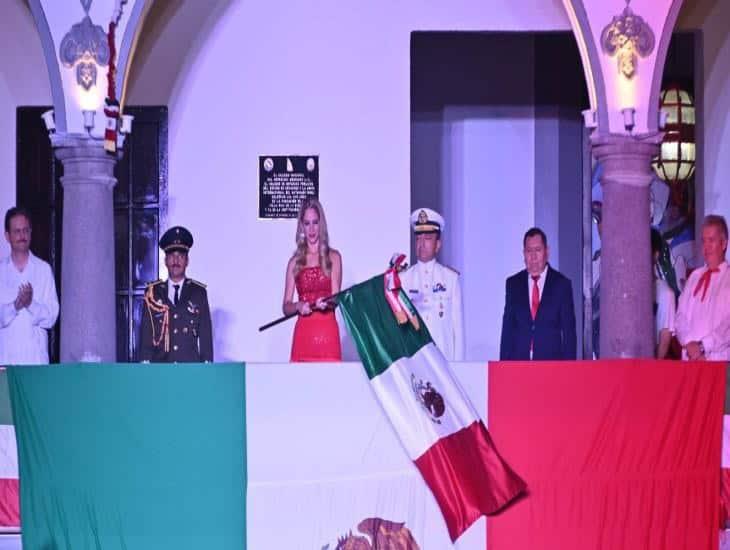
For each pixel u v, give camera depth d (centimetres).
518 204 1571
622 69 1145
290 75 1330
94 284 1168
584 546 843
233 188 1326
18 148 1340
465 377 843
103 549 820
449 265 1568
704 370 859
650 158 1159
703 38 1374
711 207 1389
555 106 1542
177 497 819
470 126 1573
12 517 865
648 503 850
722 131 1386
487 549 834
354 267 1326
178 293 1116
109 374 820
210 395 820
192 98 1327
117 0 1158
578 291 1516
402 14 1327
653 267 1276
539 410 844
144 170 1327
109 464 820
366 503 827
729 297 1117
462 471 830
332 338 1047
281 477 822
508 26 1324
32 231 1344
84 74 1154
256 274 1323
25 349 1185
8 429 863
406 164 1330
